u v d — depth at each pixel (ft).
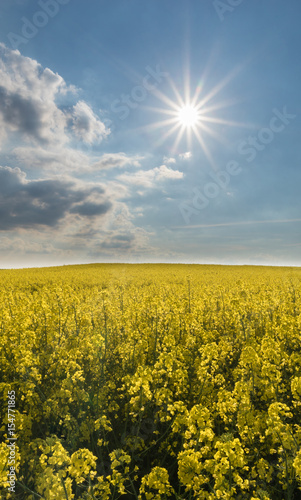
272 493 12.21
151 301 31.63
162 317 32.12
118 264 250.78
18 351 19.19
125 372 22.76
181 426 14.14
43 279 112.27
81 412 16.66
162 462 14.78
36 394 17.60
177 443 15.11
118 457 12.75
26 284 99.96
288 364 21.31
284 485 11.73
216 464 10.34
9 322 27.63
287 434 12.16
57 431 17.26
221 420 16.70
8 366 20.98
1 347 22.82
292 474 11.78
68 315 31.96
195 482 10.32
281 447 12.24
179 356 20.70
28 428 15.44
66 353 22.33
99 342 21.68
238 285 54.24
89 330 28.14
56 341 26.35
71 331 29.60
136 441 15.01
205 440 12.27
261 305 38.60
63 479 11.47
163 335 29.43
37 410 17.25
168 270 174.29
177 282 101.04
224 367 25.85
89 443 15.87
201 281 94.22
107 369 23.40
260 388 18.49
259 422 14.06
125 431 16.55
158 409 17.69
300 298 46.80
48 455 13.39
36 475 12.42
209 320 38.91
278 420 12.80
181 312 35.73
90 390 20.06
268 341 20.99
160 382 17.95
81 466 10.39
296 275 107.65
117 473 11.84
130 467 14.62
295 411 17.48
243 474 12.70
